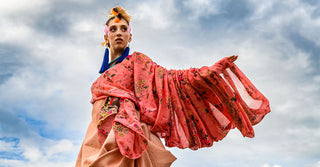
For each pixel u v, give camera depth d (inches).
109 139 154.3
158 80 179.8
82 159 166.7
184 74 178.4
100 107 174.4
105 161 149.6
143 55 186.4
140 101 172.2
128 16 203.2
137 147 155.6
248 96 181.0
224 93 172.6
